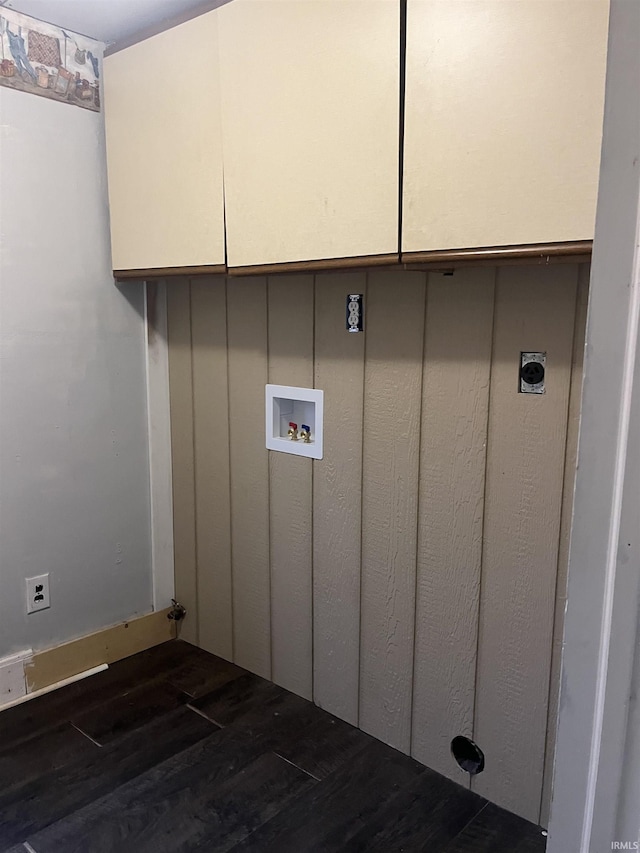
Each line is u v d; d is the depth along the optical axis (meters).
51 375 2.06
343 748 1.88
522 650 1.60
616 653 0.58
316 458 1.95
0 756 1.81
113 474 2.28
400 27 1.31
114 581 2.33
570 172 1.16
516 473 1.55
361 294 1.77
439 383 1.65
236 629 2.29
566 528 1.49
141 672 2.27
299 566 2.06
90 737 1.90
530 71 1.17
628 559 0.57
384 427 1.78
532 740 1.60
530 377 1.50
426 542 1.74
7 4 1.79
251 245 1.69
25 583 2.07
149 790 1.69
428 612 1.76
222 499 2.25
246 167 1.65
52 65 1.94
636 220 0.54
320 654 2.04
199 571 2.39
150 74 1.85
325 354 1.88
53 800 1.65
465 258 1.31
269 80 1.56
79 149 2.04
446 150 1.29
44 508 2.10
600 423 0.58
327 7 1.42
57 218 2.02
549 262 1.23
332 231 1.51
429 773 1.79
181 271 1.89
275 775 1.76
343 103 1.43
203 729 1.95
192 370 2.27
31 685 2.11
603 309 0.57
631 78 0.54
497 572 1.61
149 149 1.90
